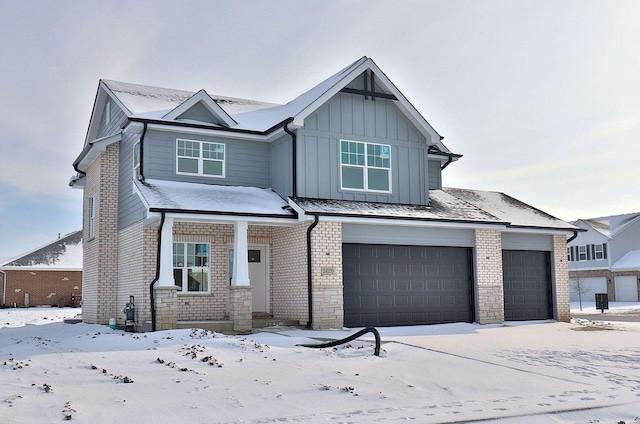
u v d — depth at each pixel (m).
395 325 19.09
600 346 13.54
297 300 18.39
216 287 19.11
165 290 16.38
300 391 8.58
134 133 19.58
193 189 18.89
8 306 39.16
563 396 8.42
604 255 50.34
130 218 19.66
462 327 18.80
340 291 17.92
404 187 21.03
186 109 19.67
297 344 13.53
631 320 23.81
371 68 20.28
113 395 8.16
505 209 24.08
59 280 40.66
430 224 19.30
